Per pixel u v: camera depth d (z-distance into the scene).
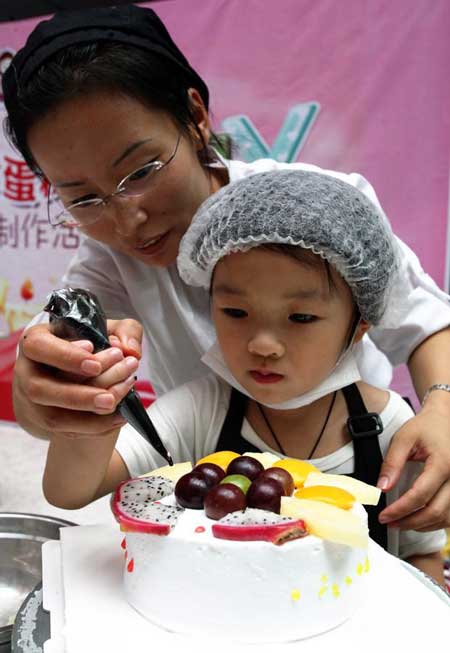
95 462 0.66
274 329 0.66
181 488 0.53
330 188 0.69
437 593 0.57
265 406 0.79
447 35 1.28
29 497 1.03
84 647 0.46
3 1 1.58
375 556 0.63
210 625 0.48
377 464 0.75
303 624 0.48
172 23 1.47
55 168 0.72
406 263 0.85
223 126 1.48
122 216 0.74
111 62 0.67
